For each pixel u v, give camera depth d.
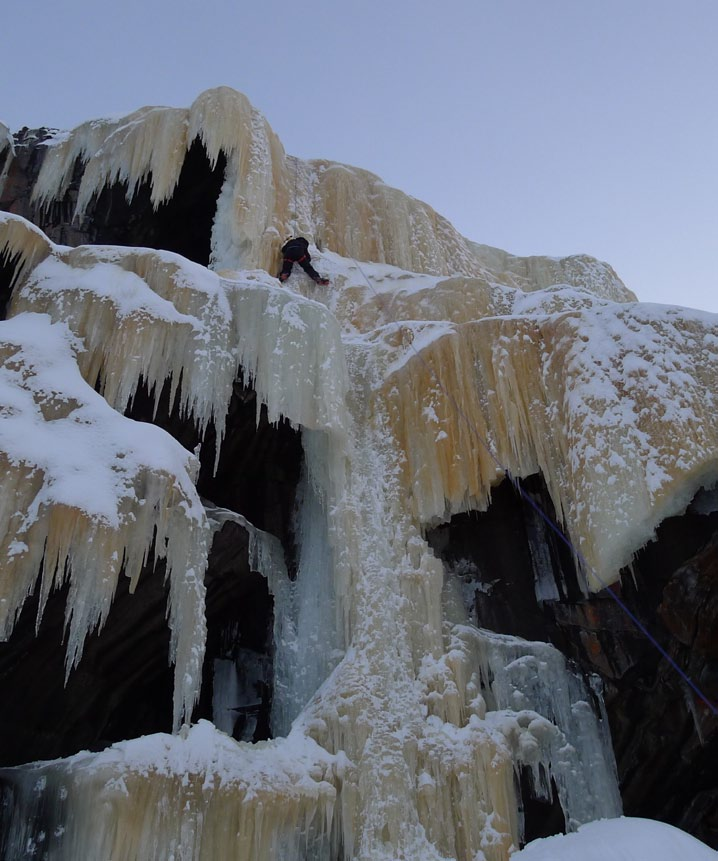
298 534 9.24
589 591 8.69
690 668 8.62
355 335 10.79
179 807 5.38
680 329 8.38
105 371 7.50
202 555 6.64
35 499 5.87
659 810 9.01
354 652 7.41
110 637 7.42
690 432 7.61
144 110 14.30
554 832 7.59
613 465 7.75
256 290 8.55
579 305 11.64
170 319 7.83
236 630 9.57
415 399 9.08
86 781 5.27
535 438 8.48
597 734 8.03
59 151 14.20
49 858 5.33
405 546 8.22
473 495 8.47
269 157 13.62
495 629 8.80
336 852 6.26
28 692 7.19
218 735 6.00
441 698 7.20
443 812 6.51
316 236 14.23
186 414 8.25
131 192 13.32
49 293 7.99
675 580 8.60
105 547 5.84
